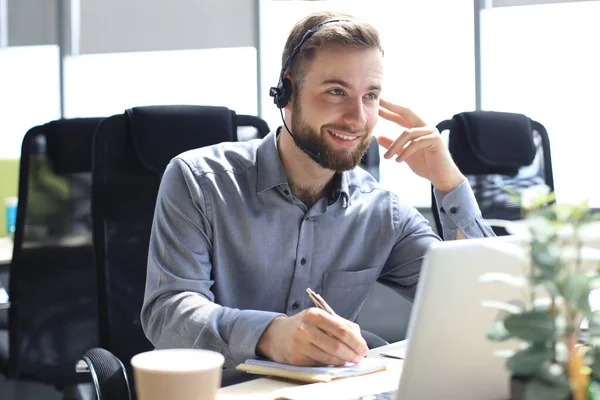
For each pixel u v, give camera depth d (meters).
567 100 3.86
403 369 0.97
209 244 1.62
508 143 2.52
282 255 1.66
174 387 0.86
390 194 1.79
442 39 4.05
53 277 2.54
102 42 4.83
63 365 2.53
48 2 4.96
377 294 4.23
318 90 1.59
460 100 4.05
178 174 1.65
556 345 0.75
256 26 4.41
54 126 2.52
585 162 3.83
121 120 1.89
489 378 1.02
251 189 1.66
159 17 4.65
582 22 3.81
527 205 0.81
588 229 0.76
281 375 1.21
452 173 1.79
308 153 1.62
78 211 2.54
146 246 1.88
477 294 0.97
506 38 3.95
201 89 4.57
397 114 1.85
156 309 1.51
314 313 1.25
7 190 3.97
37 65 5.02
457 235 1.77
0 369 2.55
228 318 1.38
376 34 1.62
